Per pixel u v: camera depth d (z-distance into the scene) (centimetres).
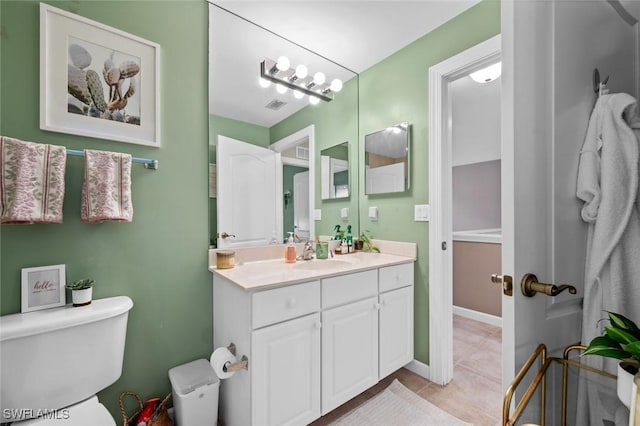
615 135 75
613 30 92
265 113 185
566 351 74
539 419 71
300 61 202
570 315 79
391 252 208
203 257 155
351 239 220
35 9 113
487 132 327
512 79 67
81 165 121
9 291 108
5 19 108
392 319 176
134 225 134
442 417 147
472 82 237
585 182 78
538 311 72
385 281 173
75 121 121
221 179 164
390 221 211
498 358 206
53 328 101
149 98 138
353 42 194
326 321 143
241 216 173
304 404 133
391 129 207
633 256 74
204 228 156
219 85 164
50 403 102
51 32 116
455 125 319
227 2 157
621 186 73
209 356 156
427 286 186
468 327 262
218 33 163
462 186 406
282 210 194
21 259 110
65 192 118
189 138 151
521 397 69
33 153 104
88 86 124
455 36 170
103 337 112
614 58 92
